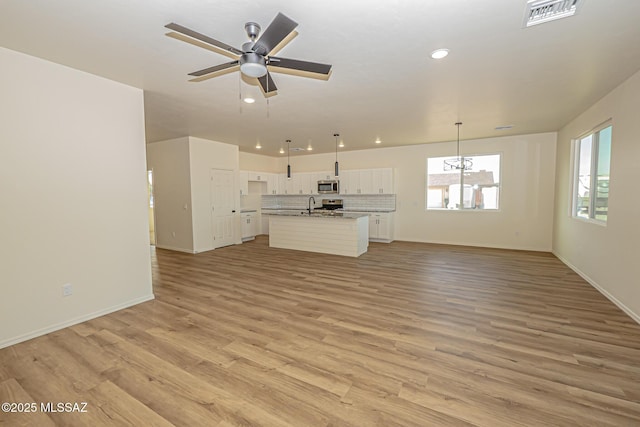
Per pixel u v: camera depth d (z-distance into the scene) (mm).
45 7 1864
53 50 2477
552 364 2129
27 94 2555
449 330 2664
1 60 2414
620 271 3189
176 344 2463
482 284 3992
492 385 1905
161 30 2174
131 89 3307
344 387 1903
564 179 5285
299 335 2600
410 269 4805
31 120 2584
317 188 8484
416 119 4770
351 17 2008
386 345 2418
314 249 6316
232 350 2363
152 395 1837
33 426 1596
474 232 6816
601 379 1952
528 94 3596
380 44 2393
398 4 1866
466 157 6816
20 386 1927
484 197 6754
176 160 6344
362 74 2980
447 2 1851
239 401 1781
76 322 2889
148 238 3541
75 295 2895
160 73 2947
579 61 2715
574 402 1745
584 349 2326
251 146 7453
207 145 6500
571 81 3197
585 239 4223
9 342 2465
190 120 4773
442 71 2924
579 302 3324
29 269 2592
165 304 3373
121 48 2443
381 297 3529
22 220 2551
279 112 4324
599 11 1944
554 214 5965
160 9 1910
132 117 3326
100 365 2162
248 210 8078
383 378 1991
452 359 2207
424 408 1710
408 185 7504
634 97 2992
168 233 6645
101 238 3098
